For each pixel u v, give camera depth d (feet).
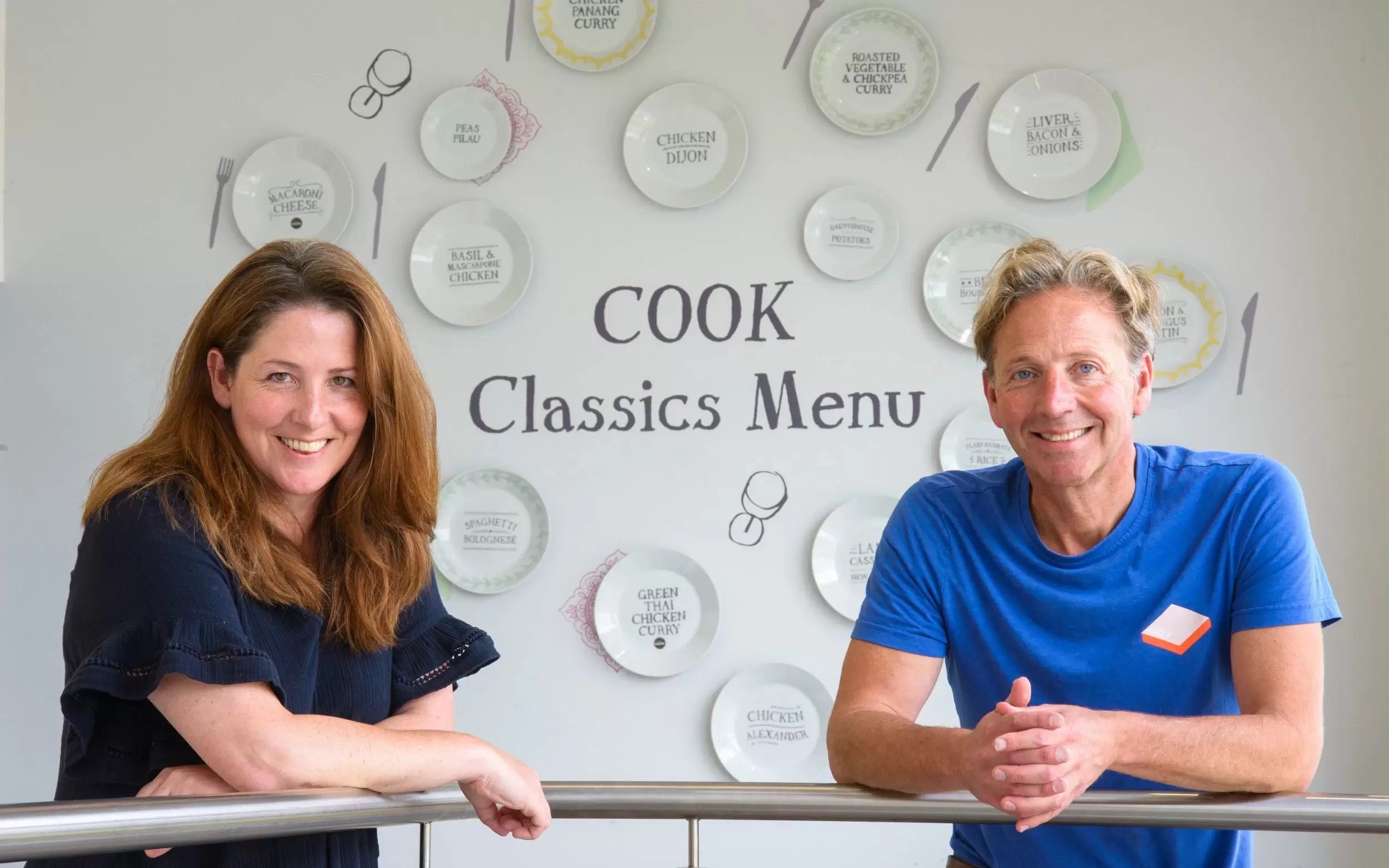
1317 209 8.59
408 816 3.69
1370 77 8.58
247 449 3.93
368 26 9.29
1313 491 8.50
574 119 9.12
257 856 3.78
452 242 9.11
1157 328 4.50
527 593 8.93
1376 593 8.38
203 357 3.97
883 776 4.02
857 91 8.95
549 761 8.82
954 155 8.90
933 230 8.89
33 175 9.34
